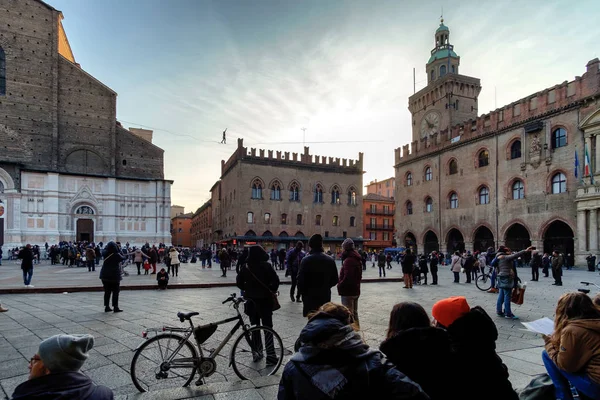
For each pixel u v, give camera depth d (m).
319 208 64.94
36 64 51.31
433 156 55.97
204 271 30.17
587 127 36.22
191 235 134.12
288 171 63.09
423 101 64.69
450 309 3.24
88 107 54.34
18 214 47.91
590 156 36.03
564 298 4.33
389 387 2.58
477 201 48.22
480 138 48.12
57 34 53.00
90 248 28.47
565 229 39.84
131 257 37.16
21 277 22.48
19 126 49.81
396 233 63.31
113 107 55.66
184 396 5.06
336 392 2.47
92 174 52.50
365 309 12.55
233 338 8.29
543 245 40.28
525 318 11.38
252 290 6.92
